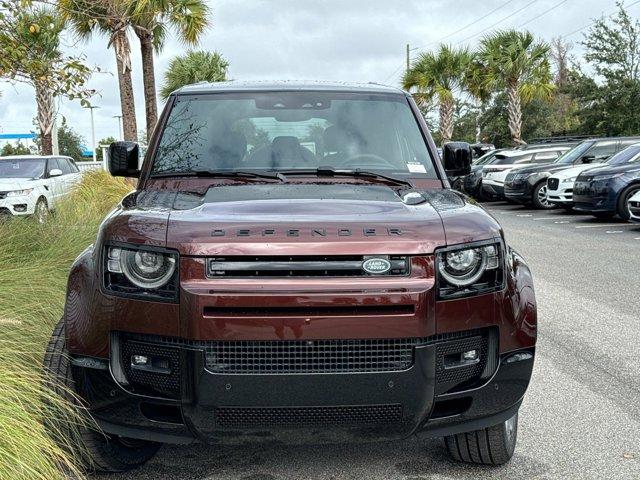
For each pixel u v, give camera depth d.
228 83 4.84
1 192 15.53
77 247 7.27
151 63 21.45
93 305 3.17
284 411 2.99
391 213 3.28
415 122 4.57
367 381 2.98
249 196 3.62
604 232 14.66
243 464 3.78
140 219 3.23
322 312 2.96
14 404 3.09
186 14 19.48
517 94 37.06
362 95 4.67
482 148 32.81
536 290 8.52
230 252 2.98
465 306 3.10
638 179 15.84
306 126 4.42
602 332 6.53
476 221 3.27
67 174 18.42
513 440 3.64
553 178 19.22
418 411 3.06
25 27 6.60
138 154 4.53
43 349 4.28
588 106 38.34
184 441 3.14
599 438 4.12
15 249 6.76
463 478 3.60
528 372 3.32
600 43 36.59
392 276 3.03
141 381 3.11
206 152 4.27
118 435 3.25
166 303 3.00
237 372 2.96
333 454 3.90
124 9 7.39
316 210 3.31
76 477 3.43
